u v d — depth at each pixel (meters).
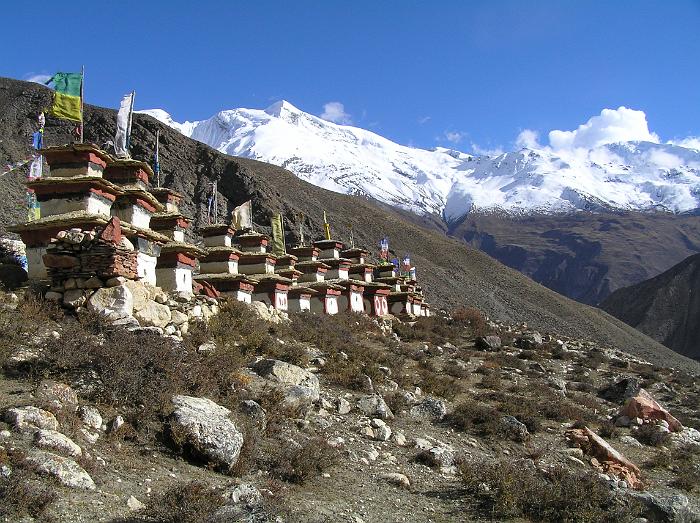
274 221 36.19
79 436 9.95
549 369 33.25
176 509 8.48
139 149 91.50
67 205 17.33
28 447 8.98
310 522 9.56
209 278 24.73
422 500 11.88
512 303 92.88
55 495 8.09
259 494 9.53
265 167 127.69
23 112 91.88
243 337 18.45
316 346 21.94
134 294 15.84
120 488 9.07
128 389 11.49
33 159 18.95
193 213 82.69
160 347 12.88
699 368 84.31
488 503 12.14
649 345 91.56
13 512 7.64
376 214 121.75
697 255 165.12
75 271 15.56
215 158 94.94
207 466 10.59
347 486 11.74
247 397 13.55
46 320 14.41
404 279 48.78
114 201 18.73
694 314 147.00
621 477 15.97
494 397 21.95
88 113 96.44
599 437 18.28
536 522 11.70
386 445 14.42
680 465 17.98
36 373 11.52
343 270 38.59
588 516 11.73
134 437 10.62
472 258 112.25
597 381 32.28
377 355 23.16
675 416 26.38
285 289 28.59
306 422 14.02
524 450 16.72
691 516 12.80
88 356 12.01
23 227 16.86
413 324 40.56
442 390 21.00
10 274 16.62
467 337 40.84
